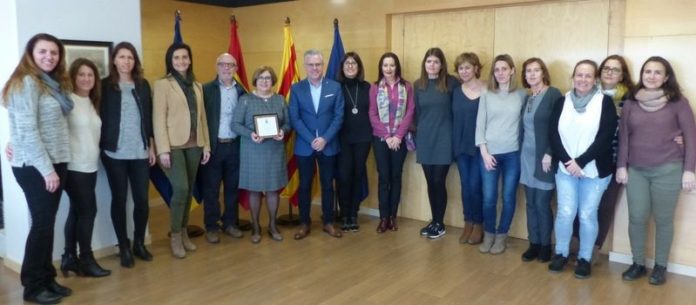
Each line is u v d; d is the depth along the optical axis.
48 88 3.04
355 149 4.69
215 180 4.51
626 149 3.59
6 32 3.58
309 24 5.71
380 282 3.62
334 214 5.22
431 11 4.91
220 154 4.46
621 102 3.70
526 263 4.00
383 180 4.77
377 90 4.62
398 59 4.79
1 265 3.90
